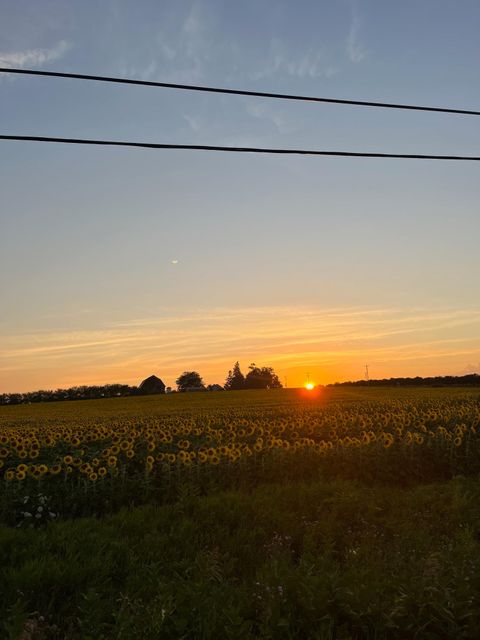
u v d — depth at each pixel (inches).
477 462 625.9
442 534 360.8
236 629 217.8
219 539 348.5
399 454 612.1
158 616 222.7
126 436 741.3
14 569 289.7
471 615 215.8
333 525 364.8
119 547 328.8
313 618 225.8
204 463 565.3
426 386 3257.9
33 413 2069.4
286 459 590.2
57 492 501.4
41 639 225.5
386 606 227.5
